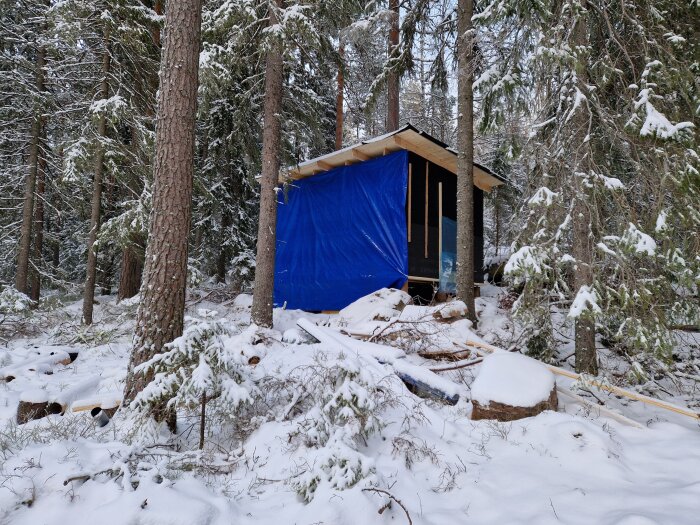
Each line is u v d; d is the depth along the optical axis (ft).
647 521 8.35
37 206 44.27
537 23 19.52
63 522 8.12
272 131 29.66
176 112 15.96
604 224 18.42
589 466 11.66
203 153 50.42
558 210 18.72
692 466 11.43
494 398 14.93
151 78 36.76
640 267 18.07
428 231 37.17
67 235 62.28
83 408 15.08
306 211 41.45
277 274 42.68
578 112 19.36
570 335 27.25
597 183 17.65
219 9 26.78
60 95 40.50
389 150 36.37
